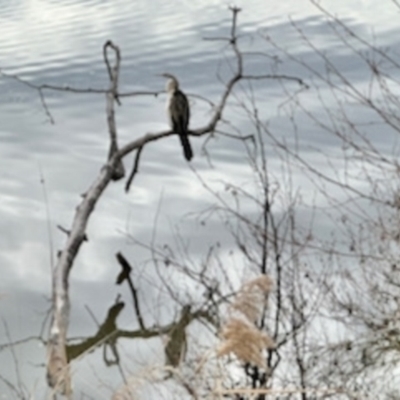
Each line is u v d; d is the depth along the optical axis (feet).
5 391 24.99
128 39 94.27
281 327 23.04
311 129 54.19
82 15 108.88
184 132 39.42
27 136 62.13
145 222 44.42
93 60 86.79
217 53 84.64
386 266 25.46
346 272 25.34
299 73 71.20
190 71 78.59
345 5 97.71
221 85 71.46
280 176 46.55
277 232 27.35
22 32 101.30
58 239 43.68
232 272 31.07
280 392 10.02
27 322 33.42
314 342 23.41
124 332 32.22
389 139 48.34
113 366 28.66
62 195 50.16
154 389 15.20
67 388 12.22
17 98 73.51
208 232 40.27
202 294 26.86
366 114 54.03
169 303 30.32
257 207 40.68
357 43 80.53
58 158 57.31
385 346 23.56
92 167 55.36
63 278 33.55
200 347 20.31
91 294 36.63
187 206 45.65
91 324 33.78
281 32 90.38
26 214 47.29
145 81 77.87
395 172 29.68
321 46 80.79
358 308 24.45
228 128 57.77
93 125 64.08
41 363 28.27
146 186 49.67
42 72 83.87
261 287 8.09
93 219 45.34
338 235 32.96
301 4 101.76
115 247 41.42
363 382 22.27
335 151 49.39
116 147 40.37
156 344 29.78
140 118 64.85
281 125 56.18
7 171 54.70
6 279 38.78
